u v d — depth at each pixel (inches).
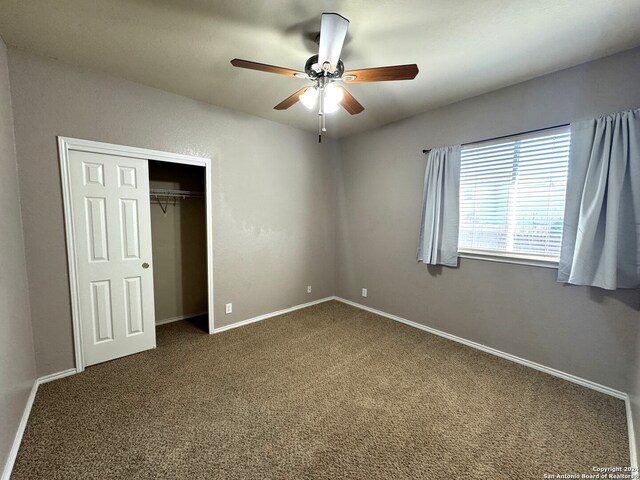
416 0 59.3
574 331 88.1
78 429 66.5
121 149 95.4
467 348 111.2
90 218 92.4
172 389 82.8
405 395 81.2
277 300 147.3
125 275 100.8
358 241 158.7
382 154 142.7
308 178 155.6
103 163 93.7
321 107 88.0
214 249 121.4
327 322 137.2
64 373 88.7
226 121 120.9
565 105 86.7
